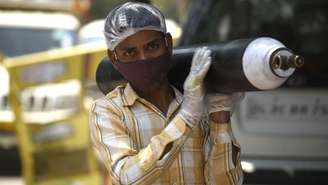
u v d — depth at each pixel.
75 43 22.45
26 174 13.59
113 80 6.41
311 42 12.85
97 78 6.69
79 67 13.08
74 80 13.16
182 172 5.83
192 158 5.85
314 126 12.23
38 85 13.38
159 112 5.84
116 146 5.67
